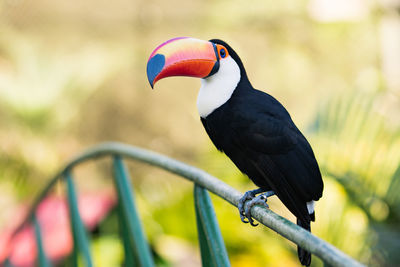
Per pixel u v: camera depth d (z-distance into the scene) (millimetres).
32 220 6078
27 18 17062
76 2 17672
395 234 7051
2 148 13156
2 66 14570
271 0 16703
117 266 7789
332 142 7496
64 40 17453
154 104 18625
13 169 13195
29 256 7926
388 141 7324
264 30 17031
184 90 18906
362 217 7266
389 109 7844
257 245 8664
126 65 17828
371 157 7312
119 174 4395
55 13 17438
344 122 7586
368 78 15305
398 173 7043
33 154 13328
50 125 13562
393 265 6984
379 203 7199
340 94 7836
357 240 7176
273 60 17078
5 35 15734
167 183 10398
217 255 3252
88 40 17859
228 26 17297
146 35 18219
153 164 3943
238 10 17062
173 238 8836
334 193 7379
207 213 3395
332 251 2352
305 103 16766
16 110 13227
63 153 17281
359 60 16281
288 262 8555
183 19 17891
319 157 7441
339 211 7266
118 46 17891
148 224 8859
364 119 7527
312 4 16609
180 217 9250
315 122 7758
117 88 18219
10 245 6836
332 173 7320
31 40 16547
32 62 13945
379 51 16109
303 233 2566
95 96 17969
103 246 8008
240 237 8664
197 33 17750
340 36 16469
